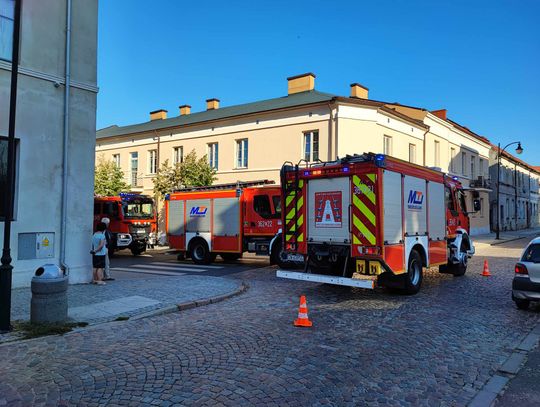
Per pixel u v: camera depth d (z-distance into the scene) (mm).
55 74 10344
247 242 16078
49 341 6078
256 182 16938
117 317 7461
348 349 5836
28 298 8586
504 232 43344
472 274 13492
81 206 10734
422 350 5848
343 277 9078
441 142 31078
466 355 5691
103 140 33750
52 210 10180
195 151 26594
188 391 4406
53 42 10344
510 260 17750
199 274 13695
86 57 10984
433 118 29328
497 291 10344
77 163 10688
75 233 10594
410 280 9781
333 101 21703
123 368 5059
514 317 7738
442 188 11914
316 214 9859
